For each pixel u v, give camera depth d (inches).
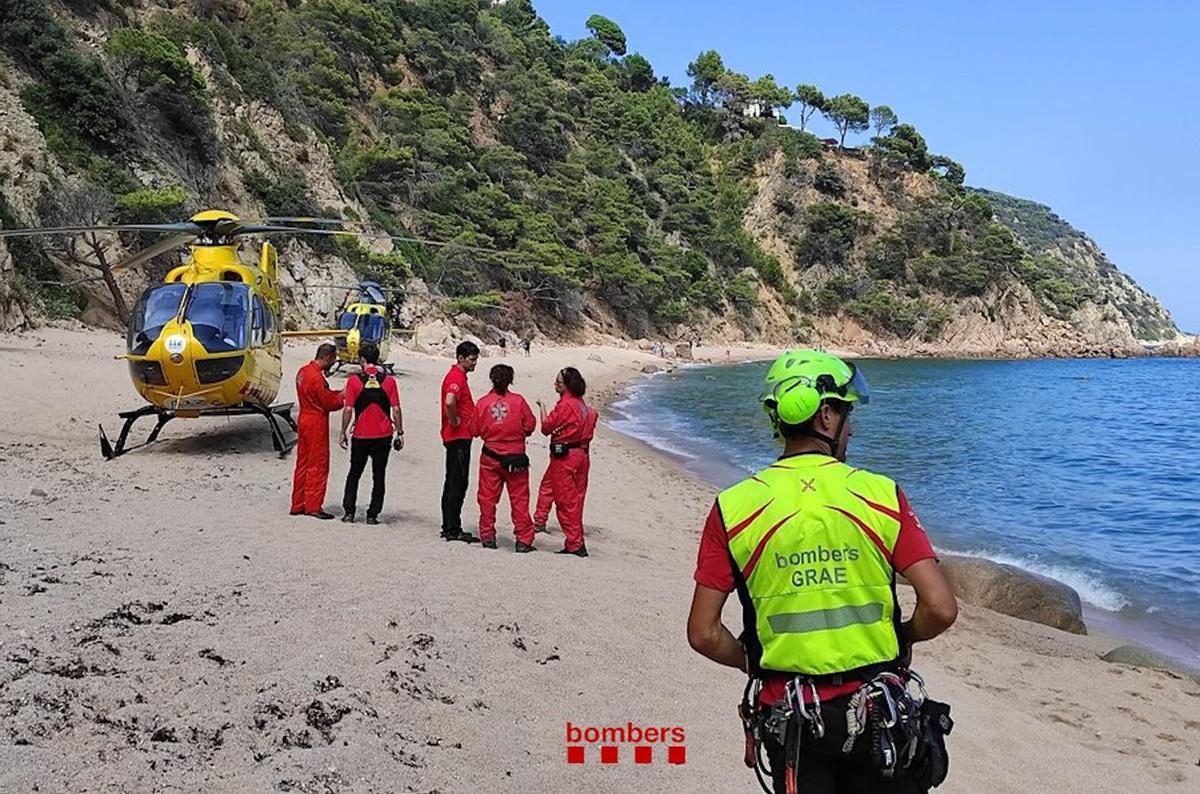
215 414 576.7
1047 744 256.8
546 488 460.4
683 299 4141.2
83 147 1685.5
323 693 202.4
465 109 3818.9
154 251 636.7
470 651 244.8
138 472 488.7
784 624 112.0
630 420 1359.5
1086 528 683.4
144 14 2191.2
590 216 3895.2
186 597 257.3
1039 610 438.0
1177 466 1044.5
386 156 2960.1
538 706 221.5
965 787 216.7
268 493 460.1
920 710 110.7
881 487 115.4
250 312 570.3
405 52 3774.6
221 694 195.3
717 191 5349.4
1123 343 5925.2
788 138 5831.7
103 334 1374.3
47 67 1715.1
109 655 206.8
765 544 113.3
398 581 299.7
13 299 1258.0
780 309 4877.0
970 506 762.8
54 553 292.0
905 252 5428.2
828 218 5305.1
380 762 177.8
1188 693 333.1
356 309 1210.0
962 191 6220.5
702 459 940.6
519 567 354.0
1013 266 5713.6
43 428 612.1
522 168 3782.0
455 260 2903.5
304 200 2207.2
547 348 2982.3
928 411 1754.4
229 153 2080.5
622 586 348.5
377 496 419.5
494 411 391.9
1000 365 4335.6
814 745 110.0
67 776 153.8
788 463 119.1
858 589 112.1
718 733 221.3
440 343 2194.9
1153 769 250.4
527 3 5487.2
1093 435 1392.7
